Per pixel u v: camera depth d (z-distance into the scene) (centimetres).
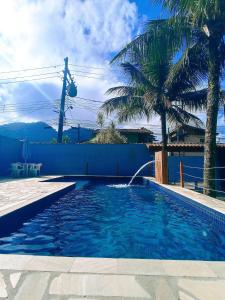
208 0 746
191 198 815
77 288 254
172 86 1452
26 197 758
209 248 485
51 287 255
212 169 949
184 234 571
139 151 2005
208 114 963
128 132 3381
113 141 2688
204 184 959
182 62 1040
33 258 322
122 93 1691
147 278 276
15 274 279
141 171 1981
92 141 2872
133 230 601
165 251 466
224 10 822
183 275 285
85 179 1795
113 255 444
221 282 270
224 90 1159
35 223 645
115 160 2011
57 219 690
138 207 883
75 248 474
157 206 902
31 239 520
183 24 933
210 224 643
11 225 552
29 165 1689
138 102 1630
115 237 544
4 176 1662
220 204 698
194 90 1477
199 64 1091
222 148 1789
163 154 1330
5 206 616
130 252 460
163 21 1032
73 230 592
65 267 298
